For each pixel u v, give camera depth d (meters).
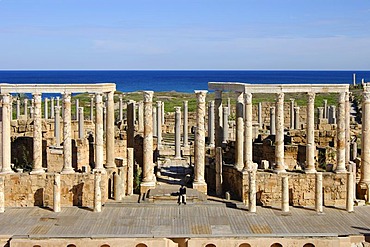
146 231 34.34
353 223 36.34
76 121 59.81
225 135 52.41
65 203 40.81
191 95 124.88
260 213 38.53
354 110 92.19
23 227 35.31
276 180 40.62
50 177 40.59
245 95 41.50
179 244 33.75
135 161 51.41
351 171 41.22
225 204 40.22
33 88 41.34
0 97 42.31
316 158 47.12
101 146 41.97
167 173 48.94
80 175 40.62
